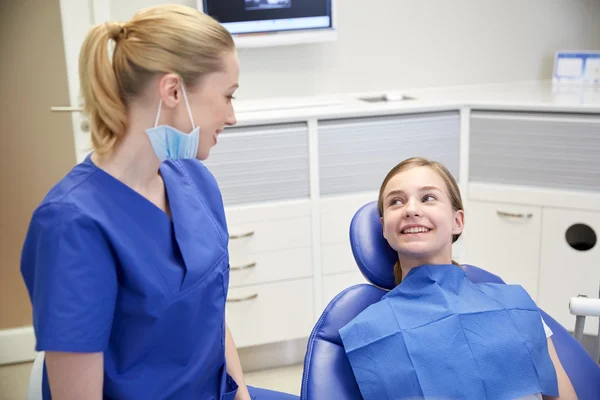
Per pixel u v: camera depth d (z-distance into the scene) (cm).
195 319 122
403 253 153
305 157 248
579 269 252
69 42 219
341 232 257
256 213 247
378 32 297
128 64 109
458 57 308
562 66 300
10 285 279
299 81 294
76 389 109
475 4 303
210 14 266
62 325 104
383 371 137
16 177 271
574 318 256
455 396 135
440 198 155
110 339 117
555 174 249
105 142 111
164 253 119
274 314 258
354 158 252
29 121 267
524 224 257
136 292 114
